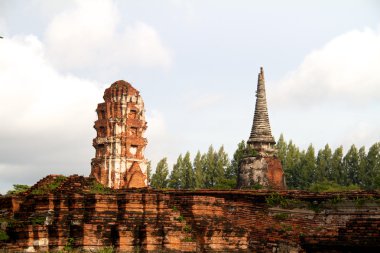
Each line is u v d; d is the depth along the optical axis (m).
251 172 54.56
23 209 29.52
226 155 89.31
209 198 30.27
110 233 27.97
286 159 88.19
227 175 87.25
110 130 60.41
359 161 85.69
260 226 33.12
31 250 26.97
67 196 28.62
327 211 32.31
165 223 28.34
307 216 32.62
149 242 27.61
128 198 28.47
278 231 32.59
